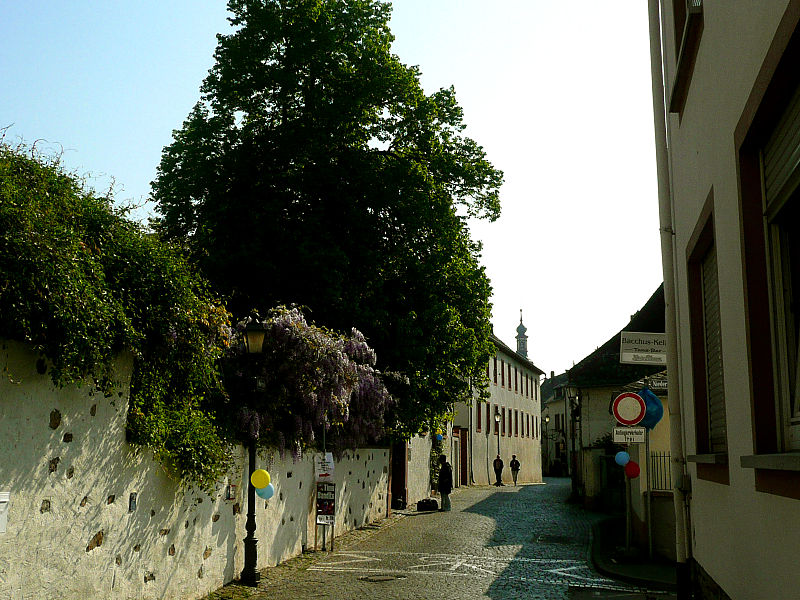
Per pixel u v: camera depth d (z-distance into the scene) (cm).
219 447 1100
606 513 2686
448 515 2623
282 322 1455
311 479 1692
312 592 1167
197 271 1070
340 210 2188
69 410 771
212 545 1150
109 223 860
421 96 2291
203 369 1014
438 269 2256
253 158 2175
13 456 685
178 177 2247
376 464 2425
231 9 2281
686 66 741
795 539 402
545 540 1889
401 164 2189
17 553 691
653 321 2800
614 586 1261
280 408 1444
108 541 846
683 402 868
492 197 2353
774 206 458
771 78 397
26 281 655
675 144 898
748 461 472
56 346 713
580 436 3353
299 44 2181
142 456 922
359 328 2141
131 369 888
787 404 455
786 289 459
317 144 2147
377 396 1825
